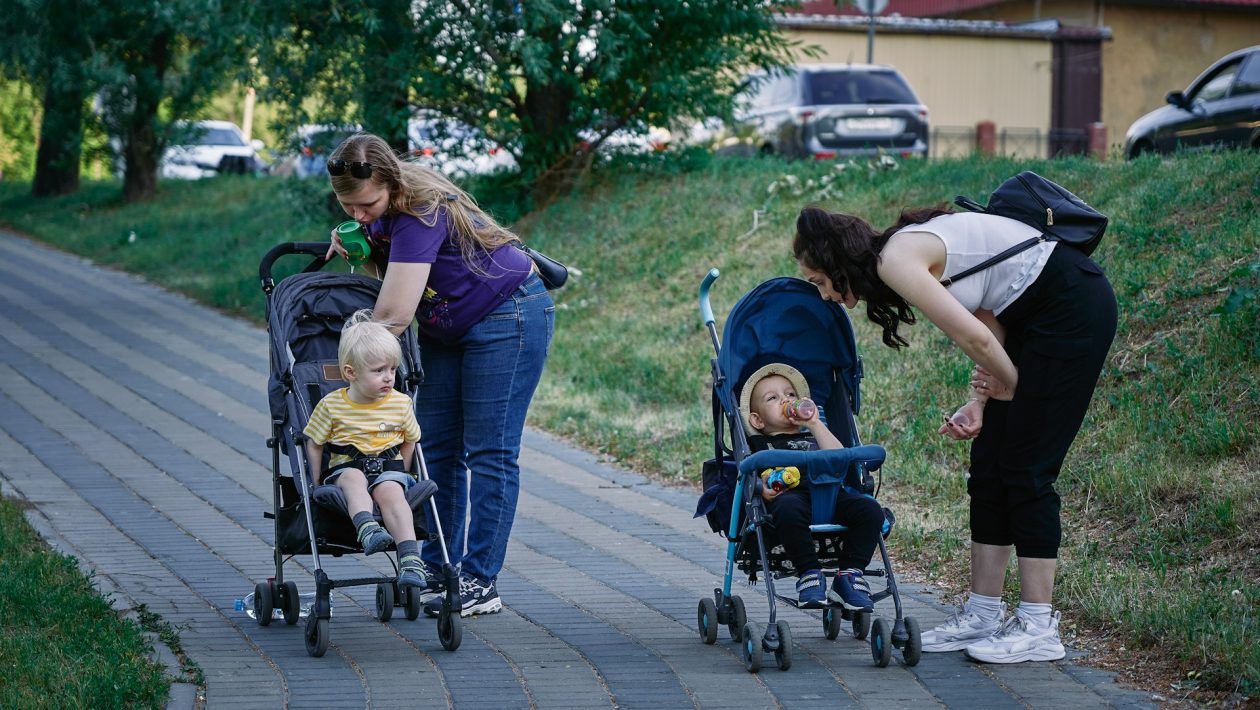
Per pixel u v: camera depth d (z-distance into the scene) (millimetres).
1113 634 5141
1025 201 4906
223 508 7402
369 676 4754
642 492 8070
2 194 29484
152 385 11367
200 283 17297
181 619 5418
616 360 10984
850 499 4961
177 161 28312
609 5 13867
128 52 22359
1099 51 29719
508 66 14852
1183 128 15547
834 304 5199
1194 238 8594
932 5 36688
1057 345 4754
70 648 4734
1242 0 31297
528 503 7754
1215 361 7121
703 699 4539
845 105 17406
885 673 4832
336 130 15312
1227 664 4562
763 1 15164
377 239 5449
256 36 14289
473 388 5555
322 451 5160
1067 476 6809
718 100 15297
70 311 15555
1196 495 6145
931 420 7965
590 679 4758
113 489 7777
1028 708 4426
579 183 15320
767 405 5258
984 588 5102
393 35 14852
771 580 4895
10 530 6523
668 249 13078
